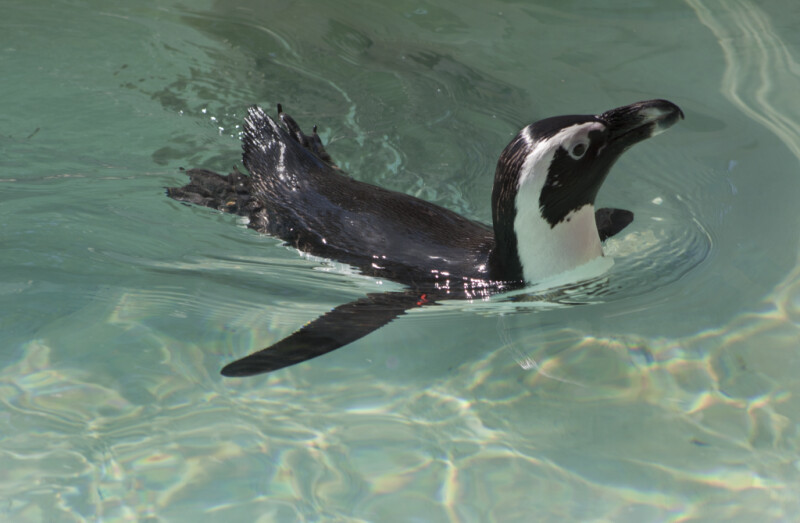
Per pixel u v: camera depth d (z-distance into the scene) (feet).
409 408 9.51
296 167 13.78
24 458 8.80
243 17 20.15
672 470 8.55
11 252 12.37
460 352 10.51
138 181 14.47
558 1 20.62
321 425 9.26
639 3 20.25
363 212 12.84
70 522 8.07
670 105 10.85
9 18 19.63
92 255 12.46
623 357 10.28
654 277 12.02
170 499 8.30
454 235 12.63
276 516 8.08
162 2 20.76
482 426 9.21
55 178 14.44
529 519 8.00
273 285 12.07
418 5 20.72
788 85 16.85
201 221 13.52
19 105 16.52
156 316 11.17
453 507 8.16
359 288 12.12
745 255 12.25
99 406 9.55
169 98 16.98
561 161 10.93
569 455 8.78
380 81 17.61
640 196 14.06
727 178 14.25
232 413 9.45
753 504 8.10
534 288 12.03
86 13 20.06
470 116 16.34
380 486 8.43
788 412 9.27
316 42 19.15
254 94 17.15
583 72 17.76
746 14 19.52
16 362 10.23
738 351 10.29
